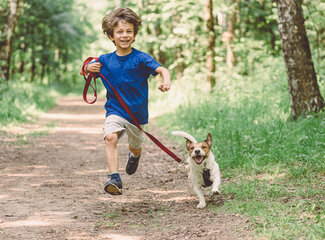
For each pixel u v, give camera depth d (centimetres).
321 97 812
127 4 2250
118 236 393
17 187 609
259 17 1975
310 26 1319
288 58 812
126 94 462
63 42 3953
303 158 607
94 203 521
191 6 1717
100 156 912
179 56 2312
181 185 614
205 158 475
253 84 1262
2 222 438
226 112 1057
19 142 1046
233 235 372
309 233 349
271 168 605
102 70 468
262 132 736
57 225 430
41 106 2106
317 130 692
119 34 454
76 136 1224
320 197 461
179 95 1727
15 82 2169
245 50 1780
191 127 1098
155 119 1506
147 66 453
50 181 656
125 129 464
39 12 3127
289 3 799
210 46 1619
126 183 644
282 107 970
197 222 424
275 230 367
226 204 473
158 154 881
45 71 4622
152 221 440
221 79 1411
